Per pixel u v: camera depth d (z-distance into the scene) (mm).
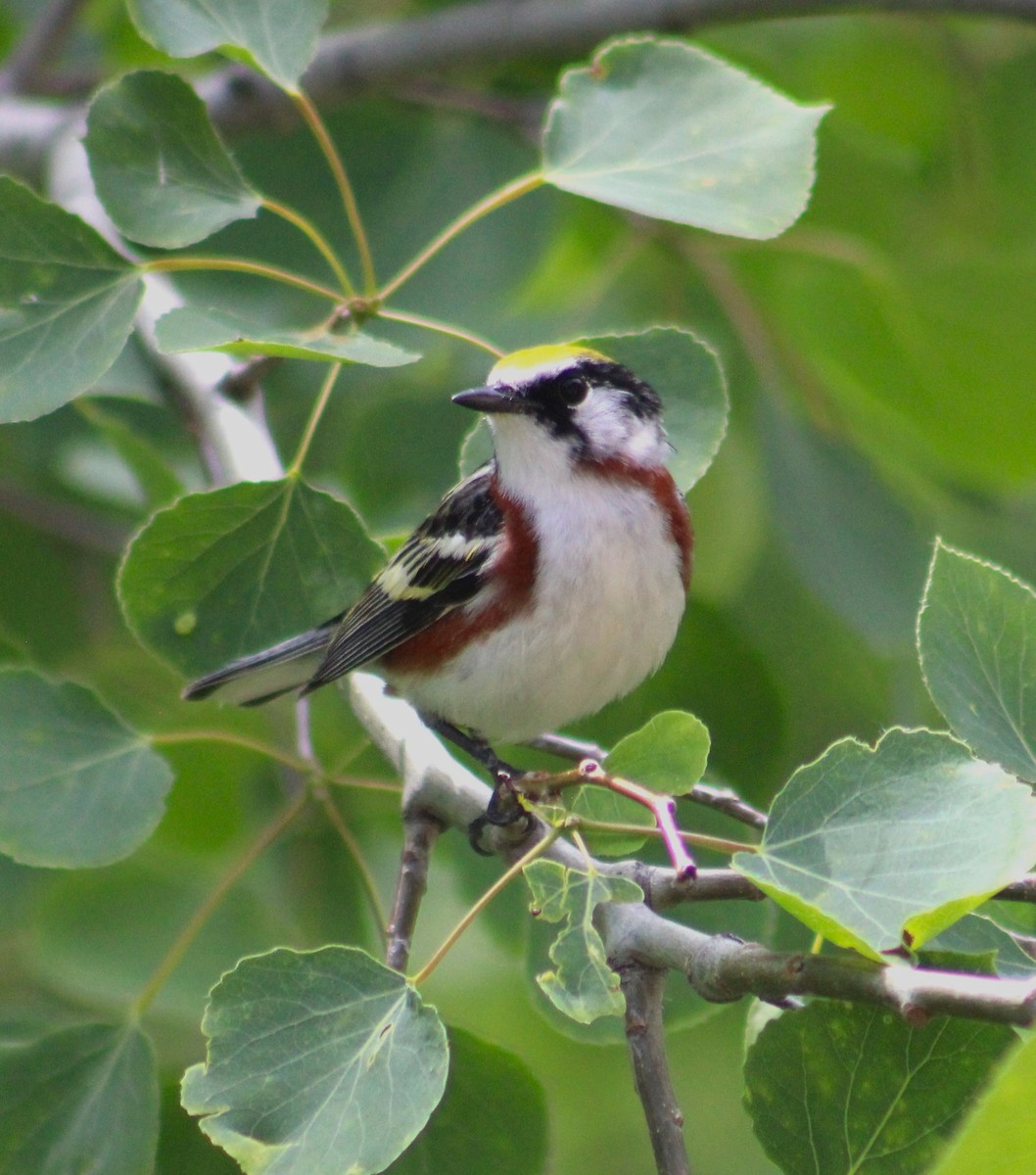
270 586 8492
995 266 11555
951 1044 6098
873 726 14125
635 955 6535
